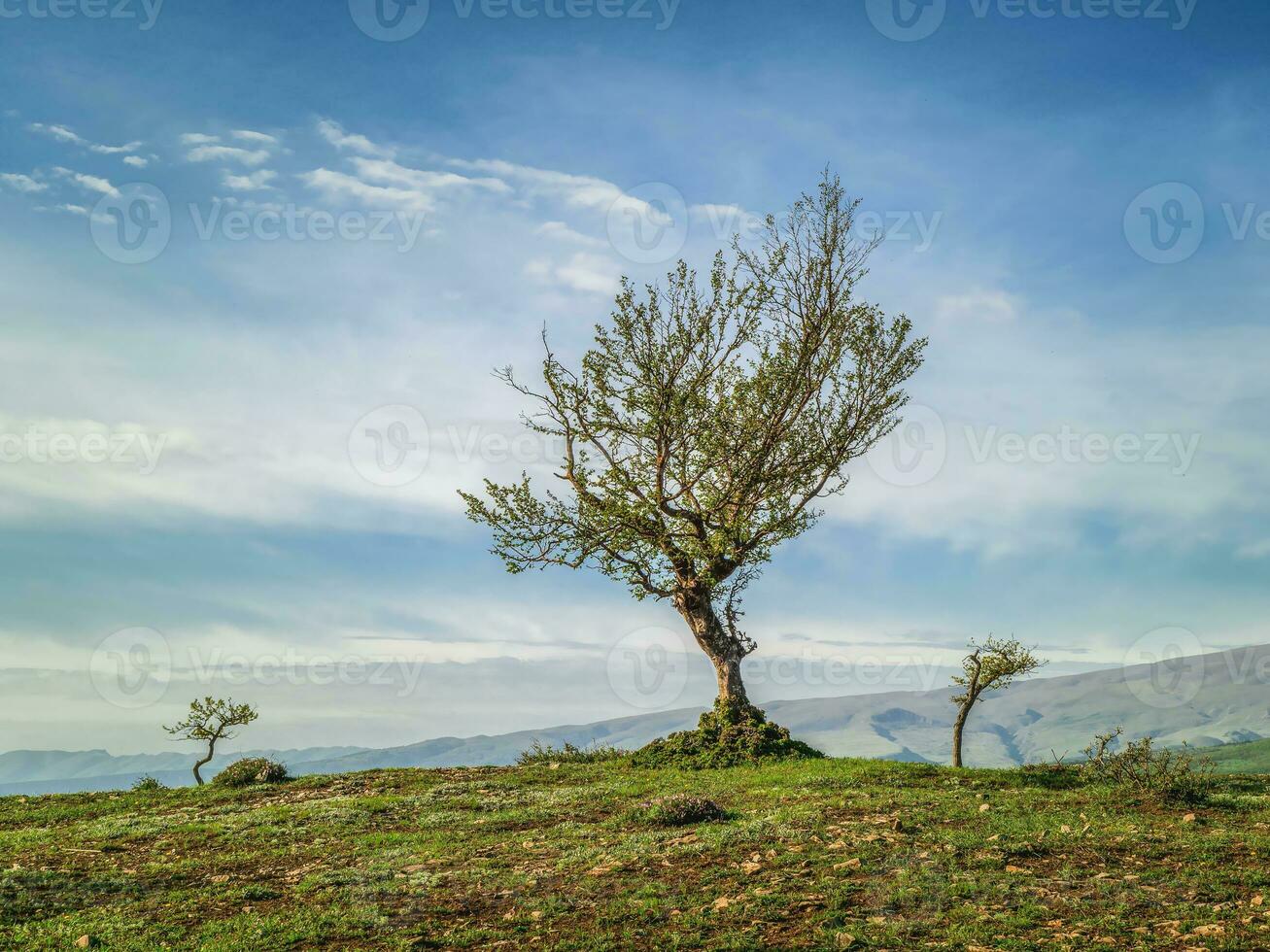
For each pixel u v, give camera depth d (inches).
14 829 854.5
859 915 406.0
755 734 1099.9
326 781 1095.6
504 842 636.1
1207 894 421.1
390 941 410.6
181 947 417.4
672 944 381.4
